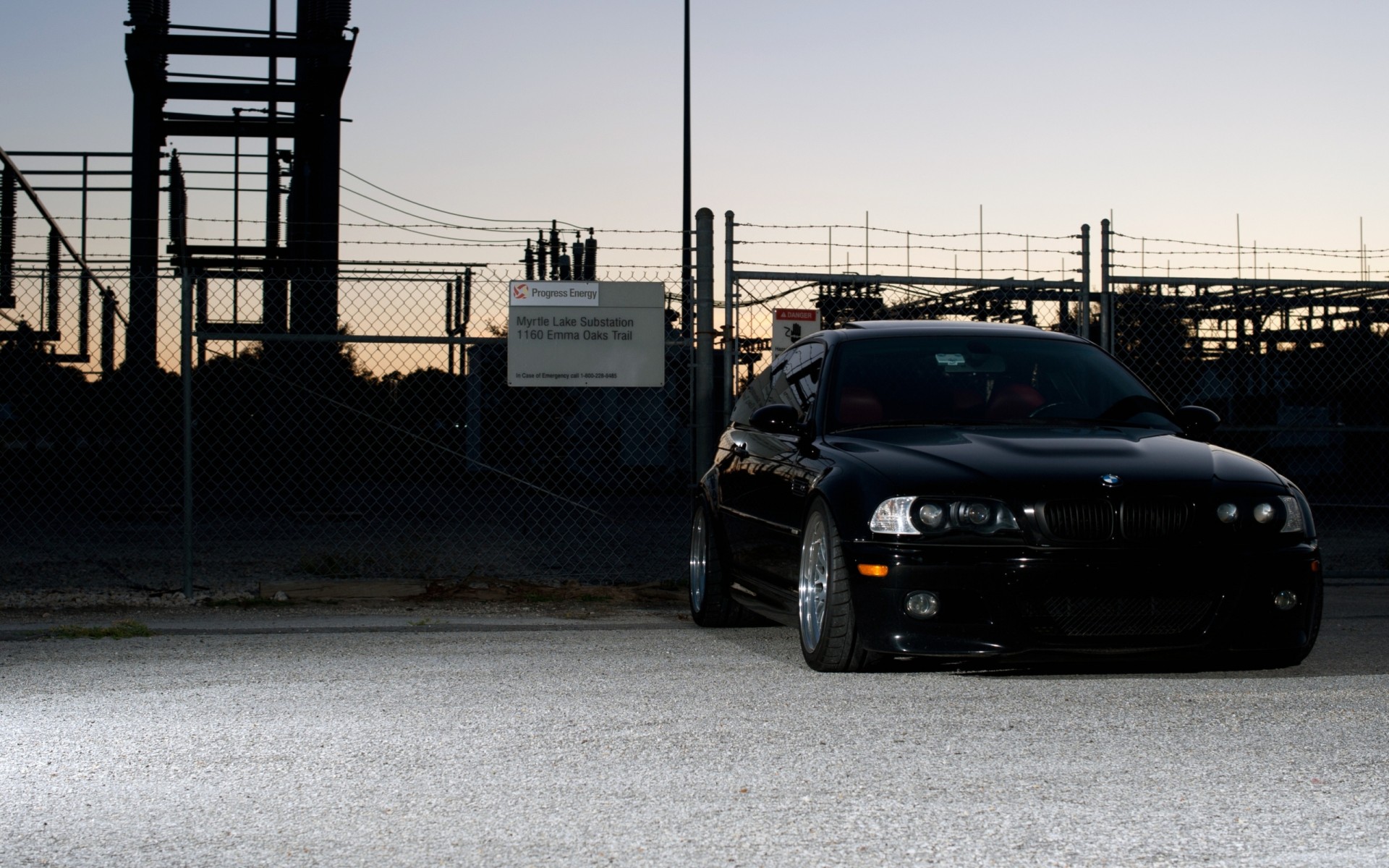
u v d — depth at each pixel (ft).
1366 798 10.92
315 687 16.38
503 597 27.37
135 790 11.54
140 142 59.62
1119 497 15.92
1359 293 67.31
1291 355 75.97
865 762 12.23
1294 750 12.62
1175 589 15.76
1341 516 63.05
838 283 28.81
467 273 32.76
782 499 19.45
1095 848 9.61
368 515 58.54
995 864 9.27
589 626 23.27
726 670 17.61
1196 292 60.13
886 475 16.65
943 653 15.71
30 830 10.39
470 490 77.87
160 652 19.40
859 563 16.25
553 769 12.16
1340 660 18.53
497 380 47.52
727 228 28.58
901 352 20.92
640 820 10.50
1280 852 9.50
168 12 59.47
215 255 61.52
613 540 47.16
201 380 55.11
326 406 52.85
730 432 24.56
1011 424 19.11
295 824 10.50
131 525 53.42
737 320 28.86
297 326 52.49
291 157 67.26
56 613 25.03
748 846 9.77
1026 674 17.08
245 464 58.54
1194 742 12.96
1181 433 19.22
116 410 58.90
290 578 32.22
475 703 15.28
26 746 13.17
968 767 12.00
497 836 10.11
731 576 22.44
